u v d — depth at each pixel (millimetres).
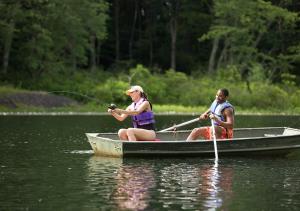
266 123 52469
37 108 68688
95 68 96312
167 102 84000
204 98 82812
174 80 87938
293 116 66938
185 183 20734
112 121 52375
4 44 82312
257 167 24891
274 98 81562
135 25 119125
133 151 27000
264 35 105938
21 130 40812
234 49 95188
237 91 82375
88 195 18531
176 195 18641
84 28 90688
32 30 81125
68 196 18375
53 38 84625
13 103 68875
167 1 109250
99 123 49375
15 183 20422
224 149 28062
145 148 27109
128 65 103562
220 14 96188
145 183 20656
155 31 113500
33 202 17562
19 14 78250
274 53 105750
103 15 89562
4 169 23375
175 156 27453
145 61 114250
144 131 27984
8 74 83500
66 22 83500
